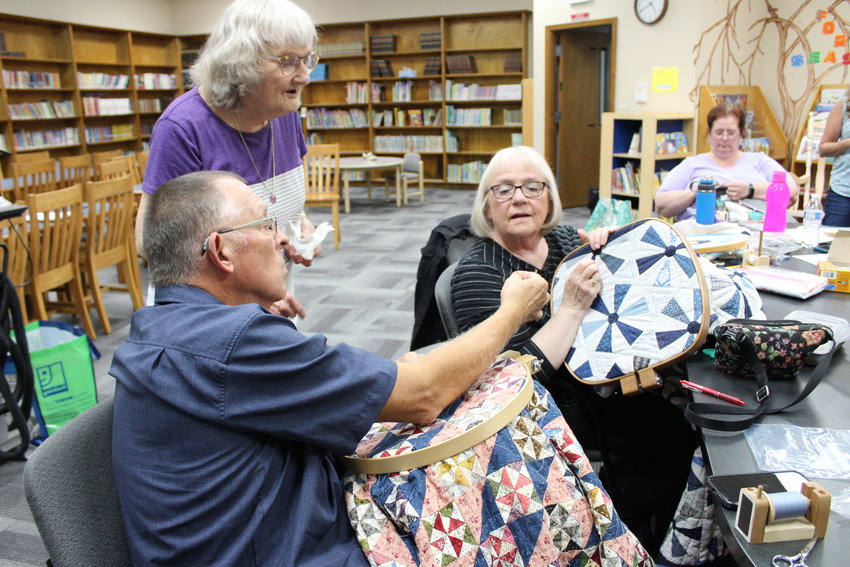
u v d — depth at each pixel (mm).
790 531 772
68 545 823
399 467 908
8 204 2490
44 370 2553
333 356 891
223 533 838
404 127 10484
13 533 2016
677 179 3371
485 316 1578
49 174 5266
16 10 7887
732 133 3225
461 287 1636
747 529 784
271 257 1001
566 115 7562
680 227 2344
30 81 8219
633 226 1472
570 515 942
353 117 10680
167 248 930
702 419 1059
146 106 10289
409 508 879
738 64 6016
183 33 10750
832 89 5477
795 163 5617
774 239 2396
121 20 9609
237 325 851
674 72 5805
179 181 953
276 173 1860
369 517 908
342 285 4715
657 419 1627
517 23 9523
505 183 1620
